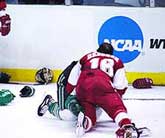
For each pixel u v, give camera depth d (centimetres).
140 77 2072
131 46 2052
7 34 2008
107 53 1361
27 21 2056
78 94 1267
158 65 2055
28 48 2077
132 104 1642
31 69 2092
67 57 2070
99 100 1227
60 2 2109
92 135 1220
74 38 2055
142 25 2041
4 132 1238
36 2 2111
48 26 2055
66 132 1252
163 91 1911
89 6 2036
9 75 2066
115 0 2114
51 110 1383
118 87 1306
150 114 1489
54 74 2088
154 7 2048
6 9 2042
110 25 2045
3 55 2097
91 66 1299
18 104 1614
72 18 2042
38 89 1905
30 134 1223
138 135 1166
